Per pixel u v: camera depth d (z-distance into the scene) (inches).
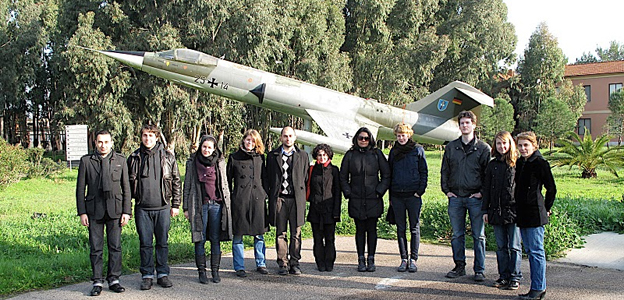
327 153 248.4
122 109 1036.5
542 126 1444.4
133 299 201.3
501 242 218.5
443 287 217.3
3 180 639.1
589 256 269.9
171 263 265.1
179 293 209.8
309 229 351.6
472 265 257.3
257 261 245.0
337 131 621.9
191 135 1242.6
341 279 231.5
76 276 231.1
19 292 208.1
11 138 1577.3
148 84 1051.9
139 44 1029.2
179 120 1171.9
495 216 213.3
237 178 238.2
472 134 235.5
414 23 1492.4
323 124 622.5
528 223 196.7
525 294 202.7
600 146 748.6
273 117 1291.8
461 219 235.5
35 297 201.5
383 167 248.2
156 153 223.6
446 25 1599.4
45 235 315.3
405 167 245.9
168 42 996.6
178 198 228.7
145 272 218.4
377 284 222.4
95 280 208.2
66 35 1131.3
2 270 227.1
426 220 348.8
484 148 231.3
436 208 358.6
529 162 199.8
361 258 247.3
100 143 212.1
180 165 1116.5
